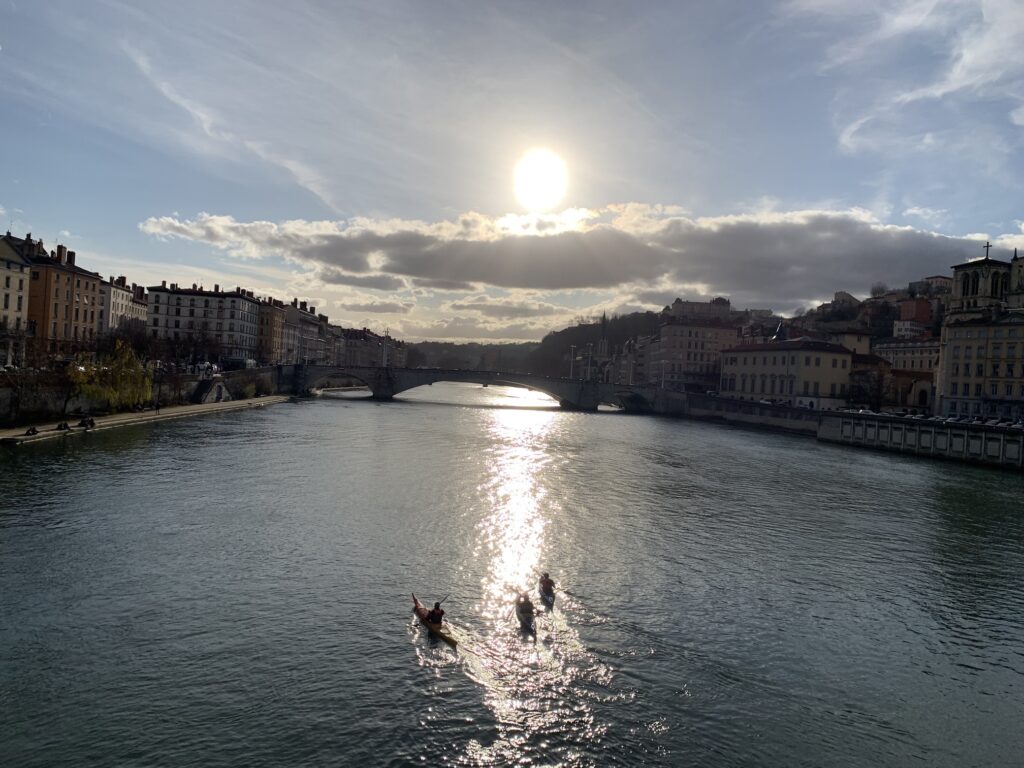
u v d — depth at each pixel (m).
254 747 25.89
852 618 40.09
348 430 119.19
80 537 48.06
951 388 139.88
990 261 150.62
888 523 63.25
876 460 111.69
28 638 33.31
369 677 30.98
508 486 72.88
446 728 27.55
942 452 116.50
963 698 31.80
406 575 43.53
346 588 40.94
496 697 29.92
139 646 32.94
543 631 36.31
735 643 36.06
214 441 95.25
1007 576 48.75
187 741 26.09
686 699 30.44
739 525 60.00
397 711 28.53
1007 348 131.25
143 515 54.12
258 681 30.30
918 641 37.53
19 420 92.19
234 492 63.34
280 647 33.34
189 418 123.25
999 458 106.19
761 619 39.25
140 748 25.59
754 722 29.00
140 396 115.69
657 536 55.09
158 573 42.06
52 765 24.52
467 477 77.06
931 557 52.66
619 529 56.75
